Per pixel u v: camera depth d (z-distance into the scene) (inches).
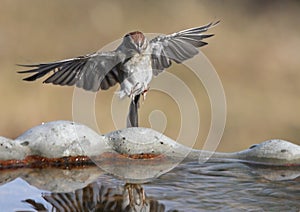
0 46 685.9
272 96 673.6
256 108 652.1
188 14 817.5
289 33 805.9
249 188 233.3
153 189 230.8
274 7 865.5
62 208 208.8
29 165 264.8
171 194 225.0
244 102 660.7
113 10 796.6
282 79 709.9
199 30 282.8
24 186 235.1
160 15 806.5
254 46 769.6
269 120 634.8
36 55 681.6
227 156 281.1
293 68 726.5
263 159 274.2
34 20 748.0
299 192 227.1
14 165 263.4
